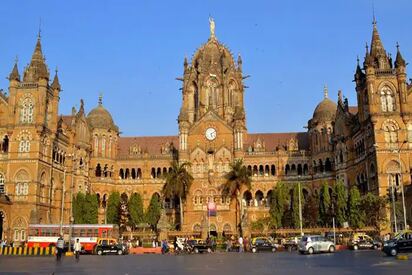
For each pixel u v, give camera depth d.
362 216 85.00
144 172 122.25
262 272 33.19
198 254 69.06
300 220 93.50
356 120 102.06
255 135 131.38
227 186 103.94
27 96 97.75
